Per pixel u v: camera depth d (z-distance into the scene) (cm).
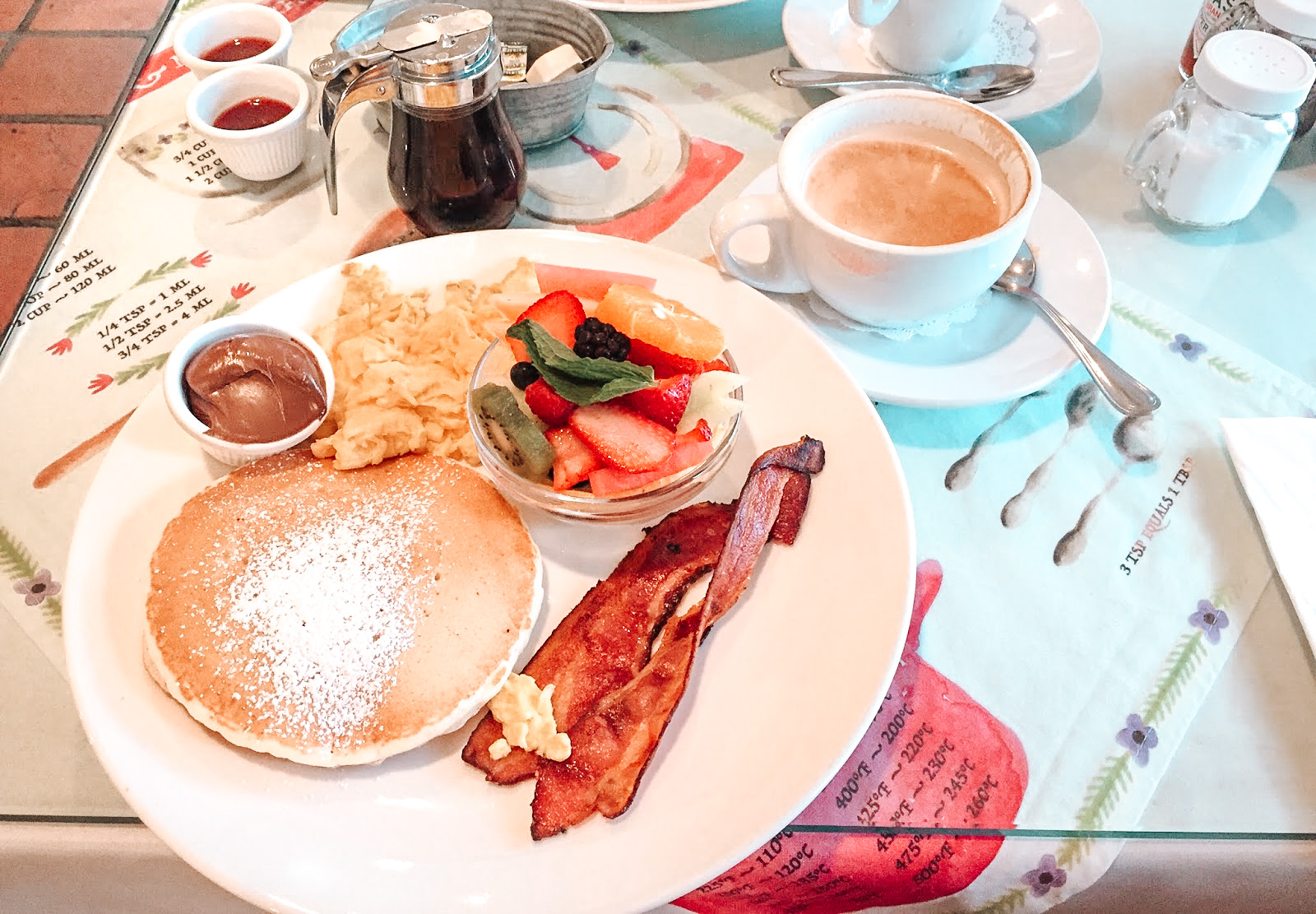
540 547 42
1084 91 57
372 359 44
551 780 35
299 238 51
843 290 45
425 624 38
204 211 52
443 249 48
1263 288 49
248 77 53
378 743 36
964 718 37
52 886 36
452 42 44
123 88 59
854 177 48
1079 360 44
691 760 36
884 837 35
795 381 44
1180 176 49
